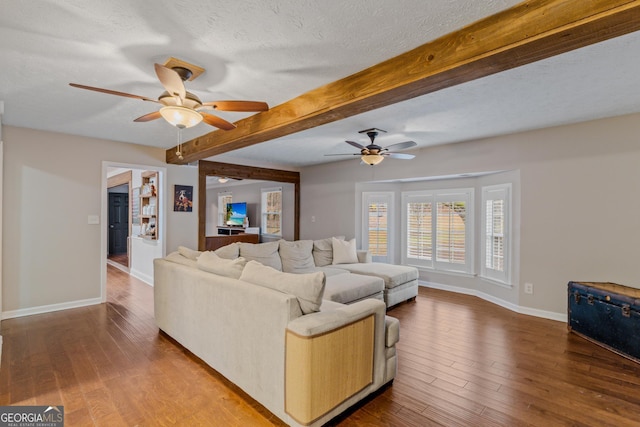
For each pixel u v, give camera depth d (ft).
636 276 11.21
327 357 6.28
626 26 4.92
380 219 20.30
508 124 12.66
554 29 5.14
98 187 15.11
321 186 22.81
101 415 6.79
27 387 7.80
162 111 7.86
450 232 18.06
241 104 7.69
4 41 6.57
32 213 13.38
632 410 7.07
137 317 13.07
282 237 26.50
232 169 20.53
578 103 10.32
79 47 6.84
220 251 13.15
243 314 7.46
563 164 12.75
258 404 7.26
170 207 18.03
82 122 12.37
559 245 12.87
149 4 5.42
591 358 9.55
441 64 6.46
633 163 11.28
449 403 7.30
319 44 6.73
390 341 7.88
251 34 6.36
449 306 14.93
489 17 5.80
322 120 9.53
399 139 15.26
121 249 30.71
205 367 8.91
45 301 13.70
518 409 7.09
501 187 15.17
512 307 14.34
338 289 12.16
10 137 12.88
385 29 6.19
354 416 6.84
